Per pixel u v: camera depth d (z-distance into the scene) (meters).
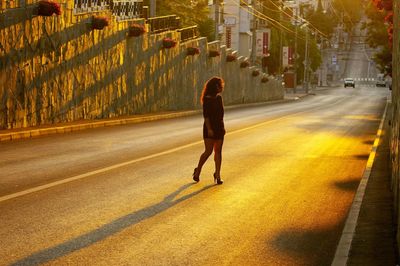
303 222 9.42
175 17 46.50
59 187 11.70
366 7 64.25
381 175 14.04
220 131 12.69
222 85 12.79
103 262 7.01
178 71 44.72
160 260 7.15
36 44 24.75
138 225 8.88
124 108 34.53
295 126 31.62
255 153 18.72
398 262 6.72
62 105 27.20
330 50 185.12
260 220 9.46
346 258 7.11
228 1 93.31
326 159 17.66
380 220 9.17
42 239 7.93
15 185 11.77
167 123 31.89
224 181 13.12
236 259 7.29
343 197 11.64
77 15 28.25
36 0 24.59
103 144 20.08
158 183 12.56
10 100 23.03
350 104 70.88
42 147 18.78
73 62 28.06
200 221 9.26
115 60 33.00
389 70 62.94
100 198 10.77
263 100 77.56
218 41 56.16
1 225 8.59
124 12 42.09
